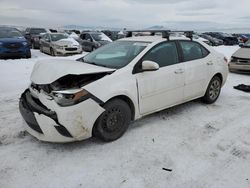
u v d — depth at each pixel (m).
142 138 3.63
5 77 7.47
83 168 2.89
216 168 2.94
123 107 3.51
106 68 3.53
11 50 11.66
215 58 5.14
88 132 3.19
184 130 3.93
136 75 3.64
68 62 3.77
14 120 4.18
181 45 4.47
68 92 2.99
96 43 15.63
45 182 2.64
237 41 30.17
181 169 2.91
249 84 7.32
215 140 3.62
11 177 2.70
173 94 4.26
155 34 4.86
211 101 5.26
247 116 4.60
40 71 3.46
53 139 3.06
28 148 3.29
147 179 2.72
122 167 2.93
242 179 2.75
